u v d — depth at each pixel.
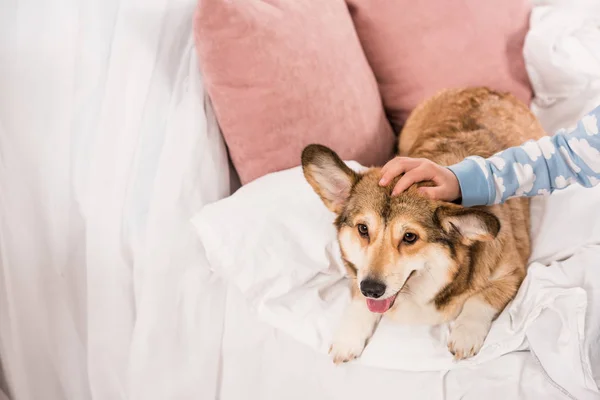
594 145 1.09
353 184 1.30
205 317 1.36
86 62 1.39
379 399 1.24
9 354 1.45
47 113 1.35
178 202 1.41
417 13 1.84
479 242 1.28
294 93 1.46
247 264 1.32
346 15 1.73
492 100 1.75
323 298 1.37
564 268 1.28
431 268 1.25
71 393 1.49
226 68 1.40
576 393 1.11
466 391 1.19
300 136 1.51
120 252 1.40
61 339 1.46
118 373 1.42
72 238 1.42
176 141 1.44
